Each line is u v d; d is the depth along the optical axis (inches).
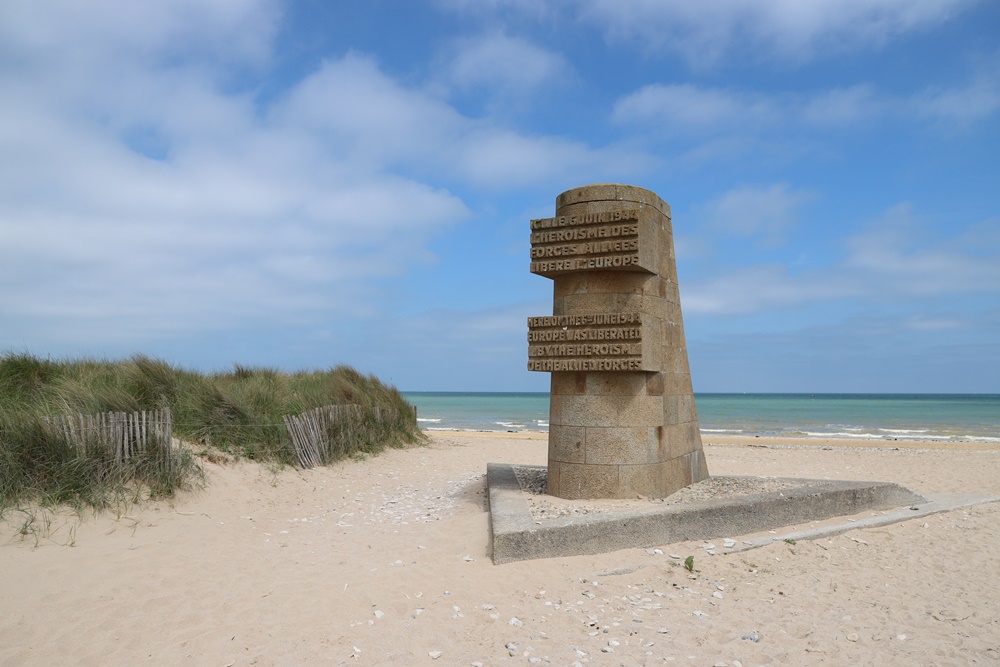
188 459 336.5
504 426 1312.7
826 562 256.7
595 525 256.1
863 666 172.6
